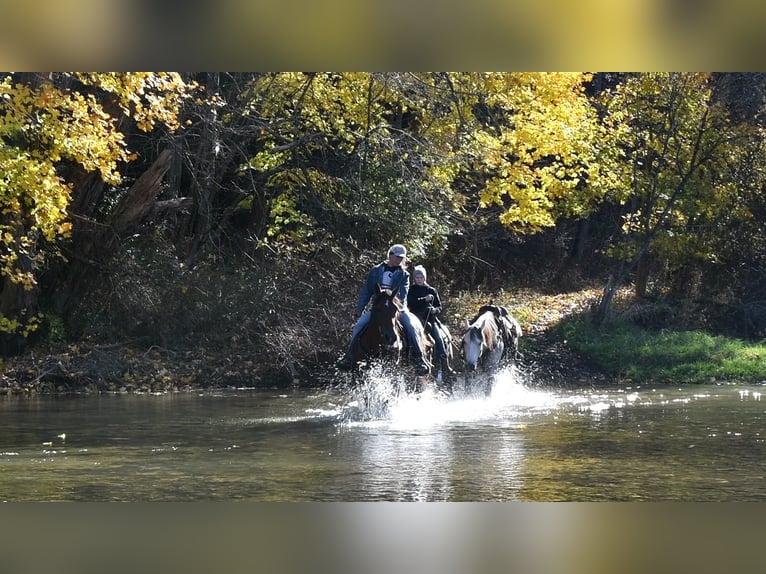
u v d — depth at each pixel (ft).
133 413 56.70
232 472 35.24
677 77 104.12
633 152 106.11
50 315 83.05
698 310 113.09
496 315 67.56
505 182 87.10
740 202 114.11
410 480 33.22
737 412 56.54
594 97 111.96
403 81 84.38
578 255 149.89
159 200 96.02
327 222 91.20
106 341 83.87
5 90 57.21
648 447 41.37
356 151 89.51
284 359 80.43
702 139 106.93
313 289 86.28
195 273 87.66
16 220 74.33
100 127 59.98
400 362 53.67
